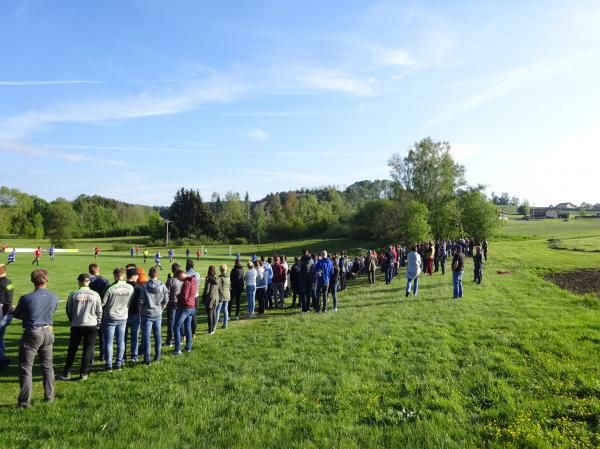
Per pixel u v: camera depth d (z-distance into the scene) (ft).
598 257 104.37
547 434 18.11
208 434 19.21
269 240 352.49
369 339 33.99
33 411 22.34
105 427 20.12
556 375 24.53
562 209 565.12
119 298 29.76
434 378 24.81
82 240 370.53
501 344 31.04
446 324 37.99
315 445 17.87
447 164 193.57
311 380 25.43
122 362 30.50
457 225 178.09
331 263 49.14
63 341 39.73
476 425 19.11
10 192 354.13
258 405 22.18
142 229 410.31
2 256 174.09
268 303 56.70
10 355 34.12
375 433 18.75
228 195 417.49
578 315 40.19
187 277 34.71
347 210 394.52
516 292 56.24
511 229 284.61
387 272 71.77
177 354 32.65
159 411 21.80
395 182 209.26
